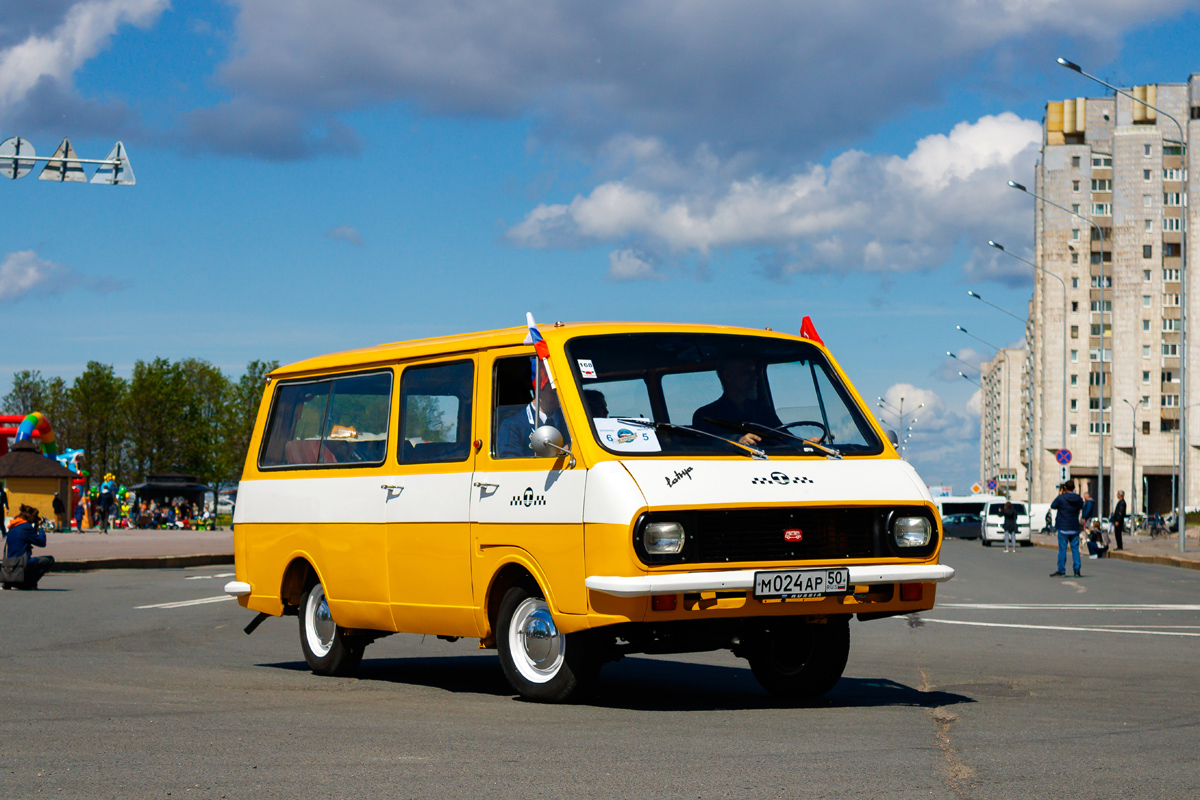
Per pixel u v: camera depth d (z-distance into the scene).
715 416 8.55
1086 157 131.50
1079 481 130.00
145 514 72.75
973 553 49.81
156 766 6.13
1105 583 26.20
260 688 9.52
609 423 8.17
